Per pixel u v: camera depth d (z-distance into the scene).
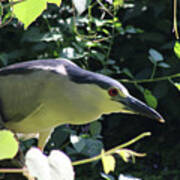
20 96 3.84
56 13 7.29
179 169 10.51
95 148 5.96
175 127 11.96
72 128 7.00
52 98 3.73
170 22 10.41
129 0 8.52
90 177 9.34
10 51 7.94
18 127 4.01
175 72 10.00
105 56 6.83
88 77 3.66
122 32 6.90
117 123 10.34
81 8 2.10
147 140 11.38
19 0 2.33
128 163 10.05
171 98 11.01
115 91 3.62
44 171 1.73
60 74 3.71
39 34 6.64
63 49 6.06
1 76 3.92
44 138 4.34
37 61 3.95
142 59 10.20
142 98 10.09
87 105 3.67
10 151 1.76
